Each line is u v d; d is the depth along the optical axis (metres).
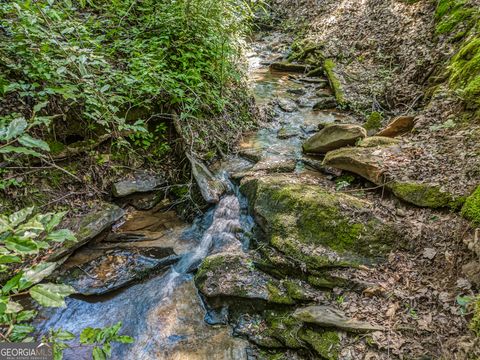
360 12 10.04
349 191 4.23
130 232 4.36
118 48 4.91
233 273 3.60
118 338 1.80
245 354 3.01
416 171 3.88
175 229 4.55
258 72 9.77
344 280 3.21
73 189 4.30
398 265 3.22
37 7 3.54
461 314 2.59
